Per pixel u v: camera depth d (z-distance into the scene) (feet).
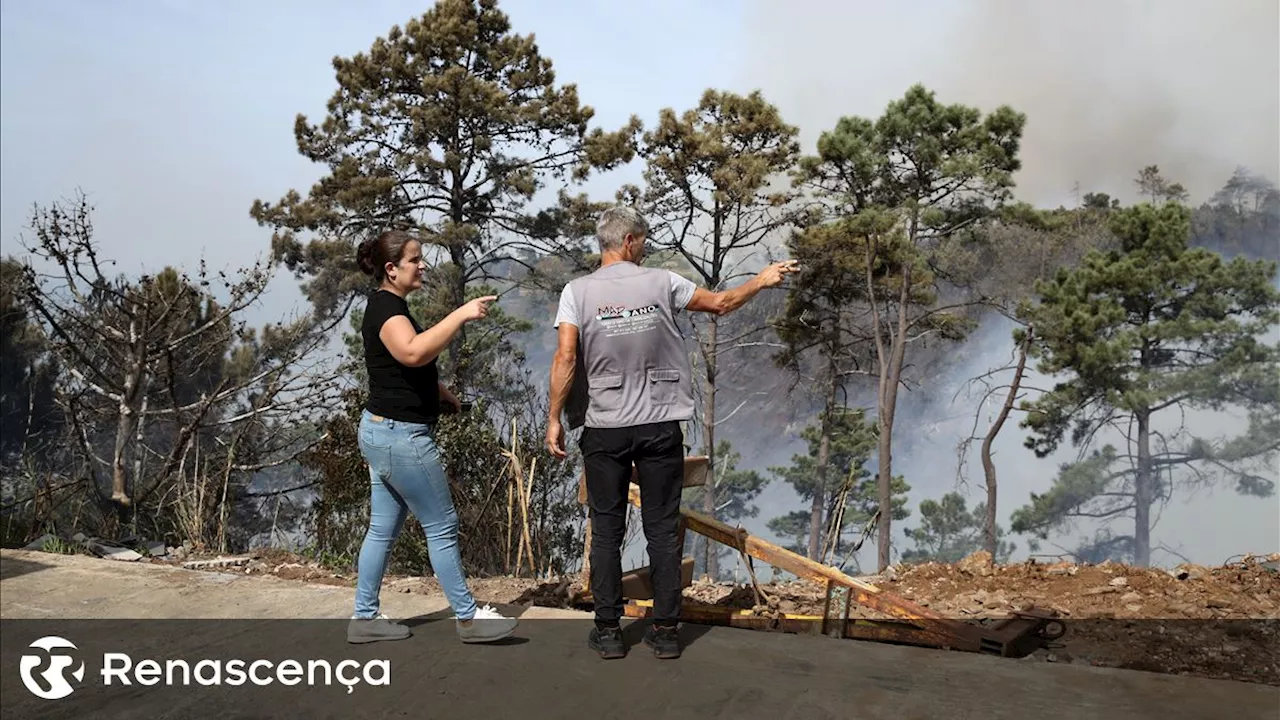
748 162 108.06
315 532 24.76
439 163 102.99
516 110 104.88
